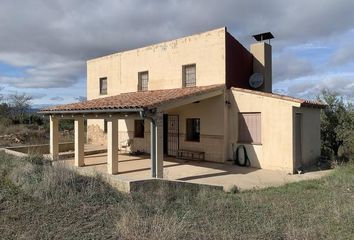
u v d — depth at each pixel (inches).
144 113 476.4
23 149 753.0
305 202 325.1
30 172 380.5
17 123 1523.1
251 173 549.0
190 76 724.7
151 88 801.6
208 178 505.7
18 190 327.9
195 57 703.7
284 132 566.6
